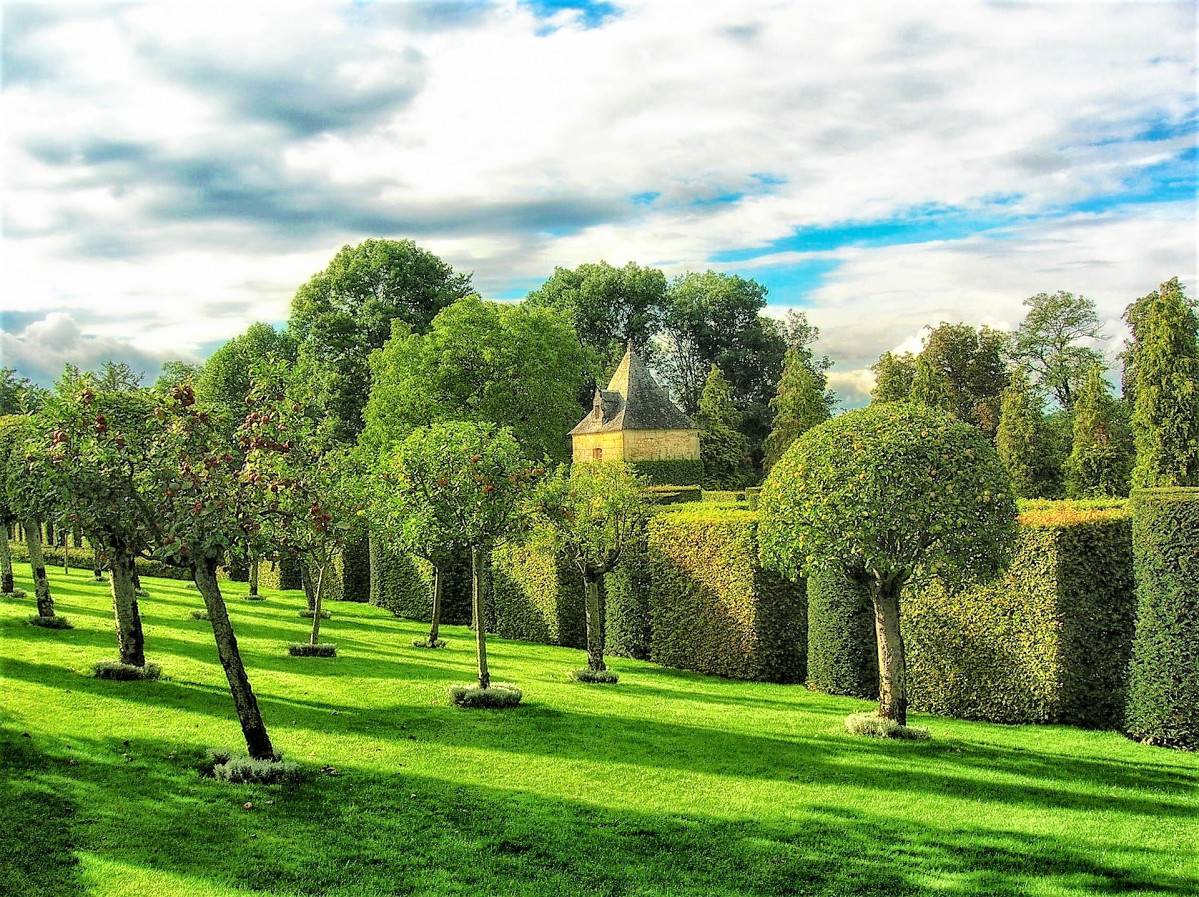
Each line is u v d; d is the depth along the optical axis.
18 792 10.68
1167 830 11.08
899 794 12.16
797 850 10.39
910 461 14.39
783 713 17.11
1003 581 17.03
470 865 9.85
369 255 63.69
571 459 66.06
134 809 10.59
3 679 14.76
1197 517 14.66
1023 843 10.62
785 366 73.94
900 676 15.36
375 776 12.14
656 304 82.12
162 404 12.52
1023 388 54.62
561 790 12.01
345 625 30.00
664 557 24.39
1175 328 38.62
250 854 9.80
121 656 16.03
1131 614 16.25
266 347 60.22
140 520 12.34
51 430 12.50
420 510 17.03
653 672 23.06
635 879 9.67
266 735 12.10
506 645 27.48
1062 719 16.41
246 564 12.13
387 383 50.81
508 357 51.69
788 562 15.87
